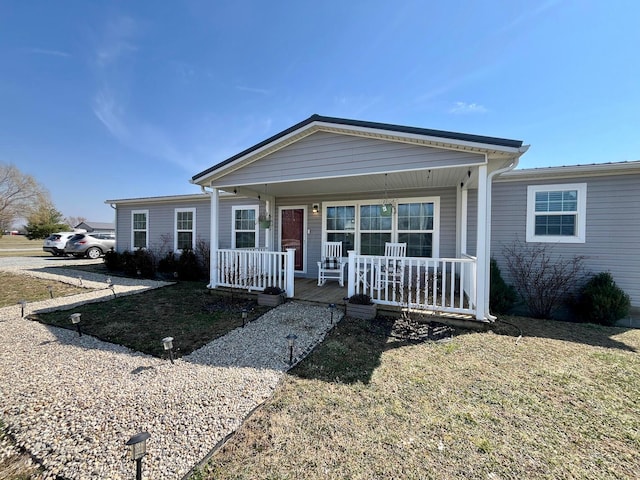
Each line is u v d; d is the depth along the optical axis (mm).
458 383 2666
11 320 4531
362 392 2504
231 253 6195
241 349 3400
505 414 2209
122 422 2051
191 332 3996
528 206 5848
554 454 1807
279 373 2818
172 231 10383
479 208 4152
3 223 32094
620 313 4773
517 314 5719
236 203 9141
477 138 3932
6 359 3104
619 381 2727
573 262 5539
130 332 3998
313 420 2119
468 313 4297
